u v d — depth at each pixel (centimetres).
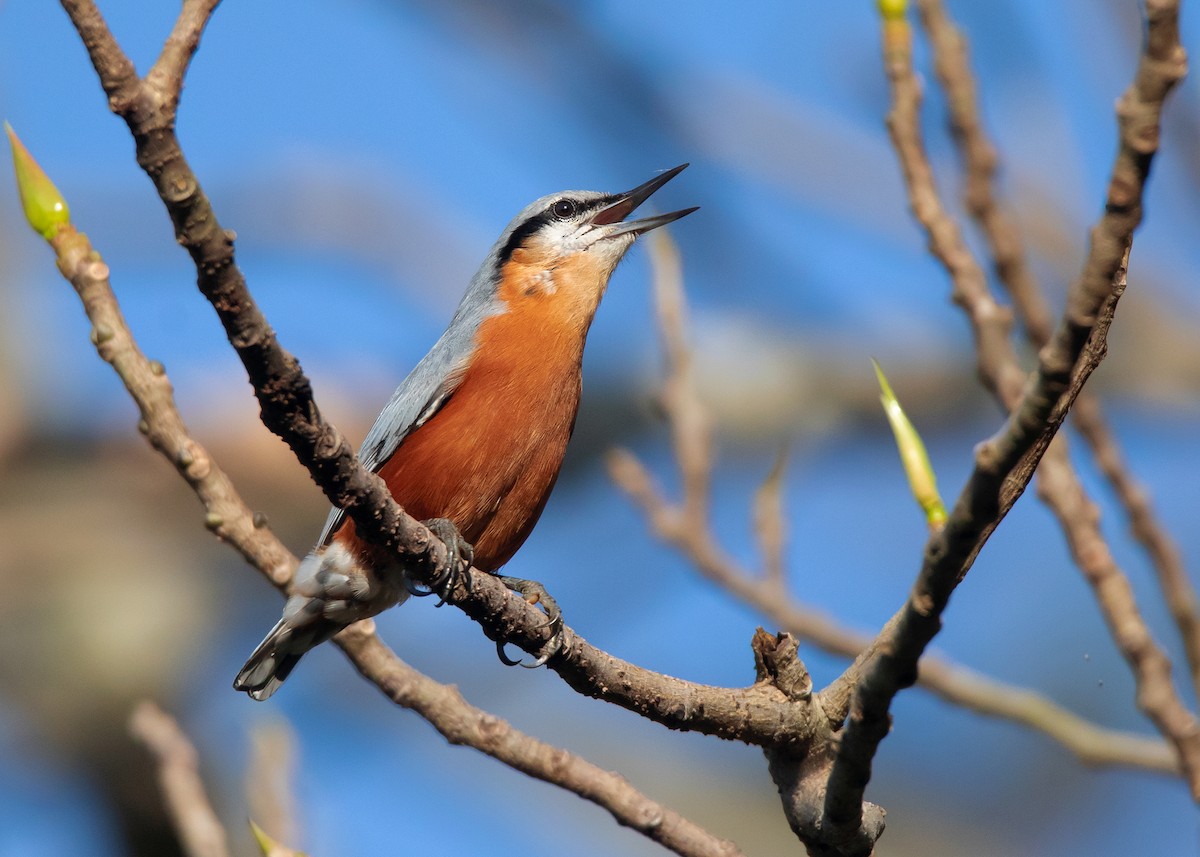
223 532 770
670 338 1059
